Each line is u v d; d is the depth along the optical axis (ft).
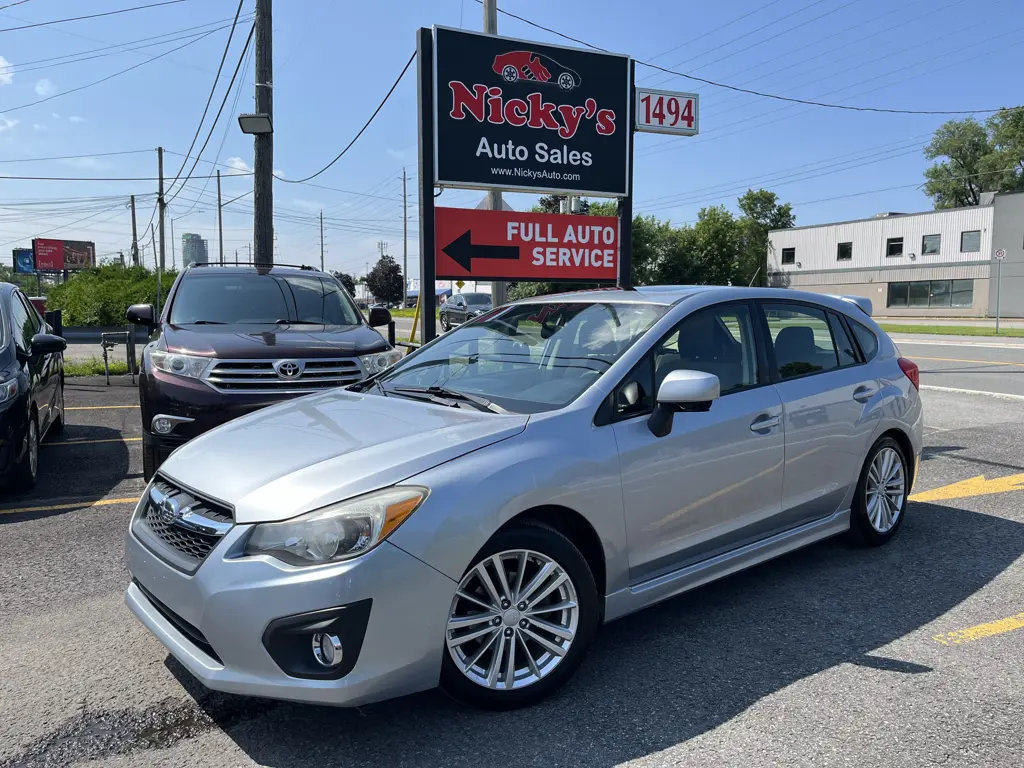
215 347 19.15
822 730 9.10
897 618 12.35
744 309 13.43
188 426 18.51
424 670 8.75
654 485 10.90
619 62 29.27
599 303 13.44
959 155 221.05
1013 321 121.90
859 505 15.05
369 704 9.50
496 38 27.12
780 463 12.93
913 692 9.99
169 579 9.15
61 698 9.95
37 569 14.57
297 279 25.36
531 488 9.45
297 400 13.12
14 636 11.77
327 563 8.31
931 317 141.28
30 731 9.19
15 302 22.65
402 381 13.34
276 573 8.32
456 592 8.86
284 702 9.87
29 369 20.59
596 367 11.39
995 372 45.98
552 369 11.82
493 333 13.87
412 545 8.53
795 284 169.89
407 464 9.08
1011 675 10.44
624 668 10.75
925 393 37.40
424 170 26.58
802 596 13.26
